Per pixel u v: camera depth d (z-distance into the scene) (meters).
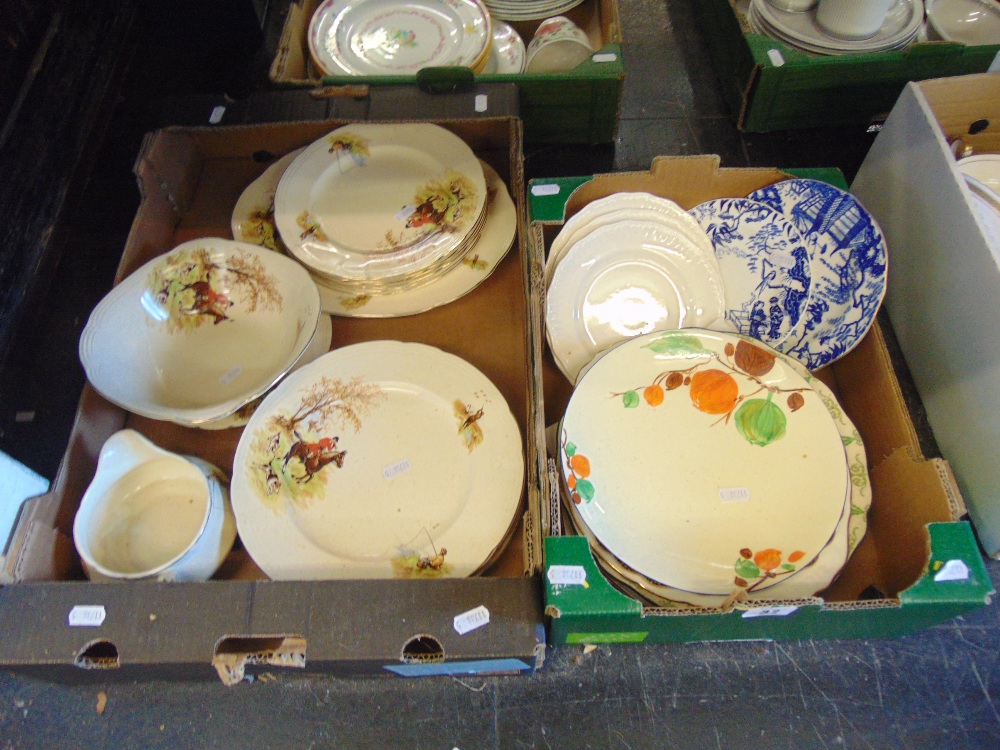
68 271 1.21
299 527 0.82
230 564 0.83
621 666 0.85
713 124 1.31
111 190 1.28
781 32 1.20
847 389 0.95
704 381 0.86
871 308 0.89
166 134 1.04
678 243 0.97
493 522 0.80
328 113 1.09
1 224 1.12
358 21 1.28
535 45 1.32
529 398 0.83
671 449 0.84
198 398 0.90
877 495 0.85
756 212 0.98
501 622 0.69
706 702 0.83
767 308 0.97
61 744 0.82
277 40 1.40
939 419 0.90
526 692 0.84
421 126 1.04
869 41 1.19
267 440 0.85
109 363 0.88
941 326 0.88
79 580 0.82
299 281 0.91
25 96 1.16
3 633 0.70
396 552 0.80
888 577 0.82
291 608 0.71
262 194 1.06
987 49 1.13
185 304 0.94
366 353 0.90
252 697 0.84
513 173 1.02
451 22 1.26
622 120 1.33
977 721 0.81
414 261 0.96
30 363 1.13
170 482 0.85
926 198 0.89
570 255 0.94
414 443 0.86
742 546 0.79
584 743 0.81
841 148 1.27
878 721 0.81
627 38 1.43
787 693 0.83
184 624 0.70
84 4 1.30
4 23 1.11
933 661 0.84
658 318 0.96
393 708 0.83
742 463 0.83
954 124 1.04
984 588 0.69
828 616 0.72
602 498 0.81
